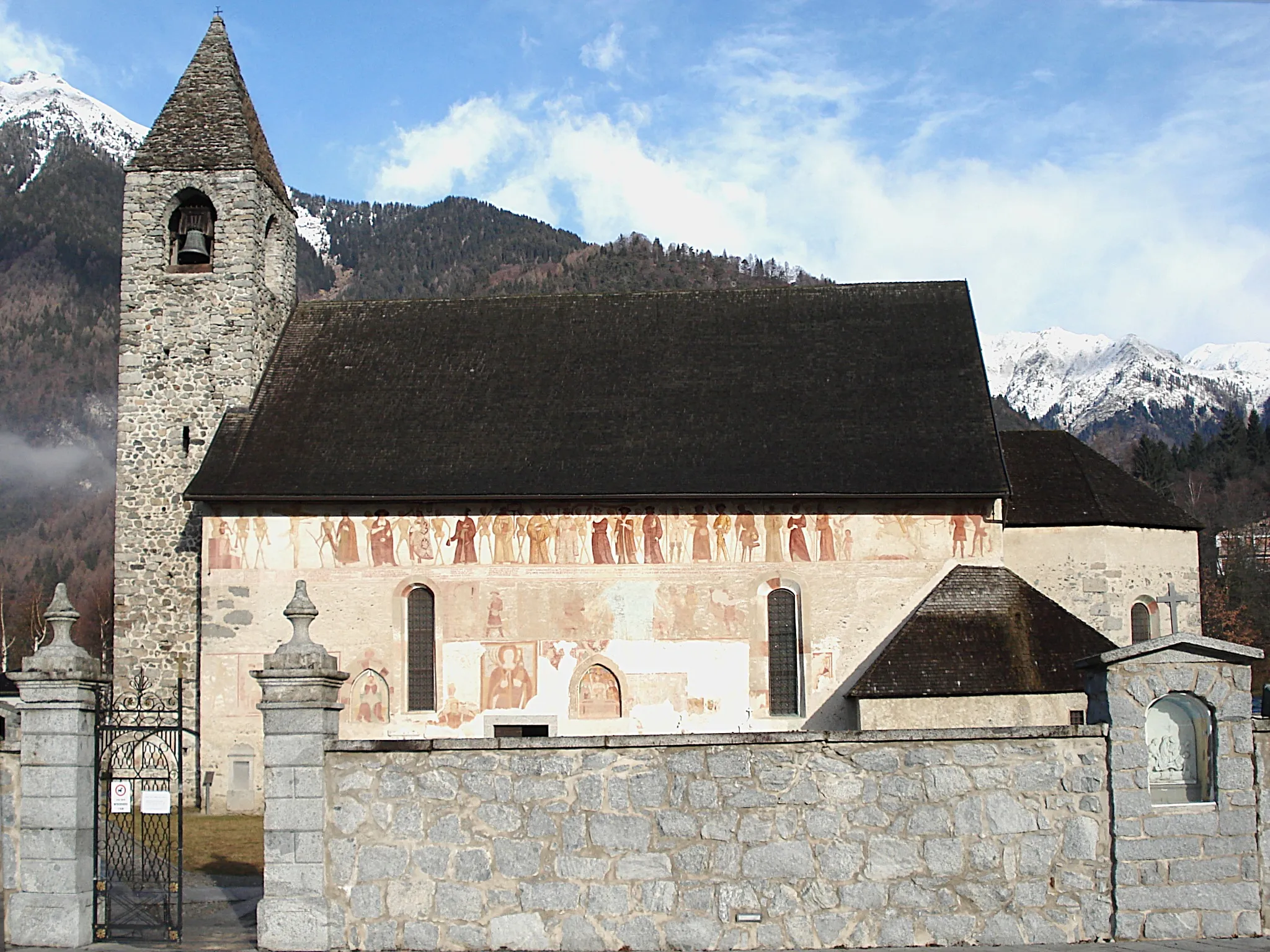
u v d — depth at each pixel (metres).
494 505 35.22
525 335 40.62
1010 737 16.56
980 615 32.88
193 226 40.69
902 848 16.34
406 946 16.44
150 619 38.19
